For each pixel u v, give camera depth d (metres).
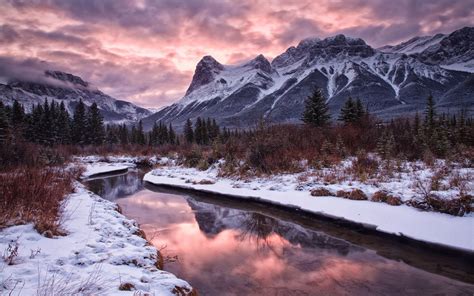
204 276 6.52
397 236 8.46
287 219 11.16
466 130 19.38
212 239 9.13
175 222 11.12
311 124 25.95
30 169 10.29
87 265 5.23
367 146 19.25
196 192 16.67
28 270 4.71
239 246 8.50
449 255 7.39
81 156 41.78
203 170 21.64
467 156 14.84
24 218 7.03
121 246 6.38
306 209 11.25
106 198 16.03
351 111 28.39
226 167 18.95
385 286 6.05
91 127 57.81
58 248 5.82
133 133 74.19
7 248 5.48
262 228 10.20
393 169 13.98
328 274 6.62
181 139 63.38
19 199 7.48
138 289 4.49
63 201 9.84
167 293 4.54
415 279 6.34
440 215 8.86
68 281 4.46
